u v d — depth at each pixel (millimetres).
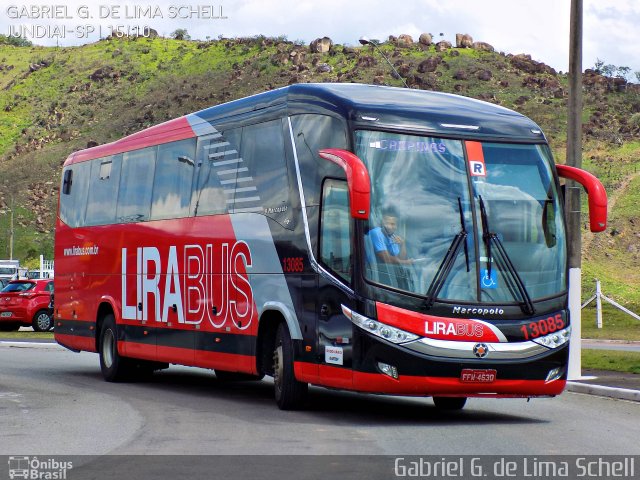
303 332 16734
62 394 20719
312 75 124375
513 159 16422
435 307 15383
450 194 15867
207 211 20094
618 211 83688
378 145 15781
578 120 22703
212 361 19734
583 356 27188
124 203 23844
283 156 17641
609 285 68188
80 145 123062
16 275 67625
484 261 15727
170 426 15438
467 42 131500
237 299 18844
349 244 15656
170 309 21391
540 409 17922
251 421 16094
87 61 154250
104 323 24453
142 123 125625
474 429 15109
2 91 150375
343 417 16719
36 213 108000
